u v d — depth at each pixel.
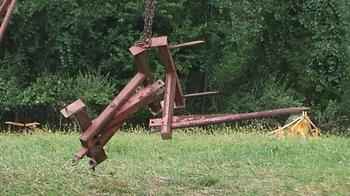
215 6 22.05
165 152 10.49
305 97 21.67
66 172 8.26
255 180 8.14
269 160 9.83
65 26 21.48
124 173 8.34
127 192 7.25
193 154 10.28
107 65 21.77
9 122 19.45
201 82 22.69
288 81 21.94
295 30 21.77
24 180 7.66
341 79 21.22
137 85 5.45
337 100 21.39
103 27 21.98
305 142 12.08
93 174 8.16
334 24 21.14
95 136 5.37
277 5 21.59
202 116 5.23
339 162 9.84
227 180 8.09
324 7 21.16
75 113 5.29
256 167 9.16
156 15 21.78
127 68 21.64
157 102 5.57
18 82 21.53
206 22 22.30
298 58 21.67
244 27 21.34
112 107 5.39
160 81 5.51
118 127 5.43
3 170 8.34
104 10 21.55
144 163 9.27
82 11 21.33
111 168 8.69
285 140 12.54
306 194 7.36
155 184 7.72
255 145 11.41
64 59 21.41
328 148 11.23
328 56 21.17
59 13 21.47
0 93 20.84
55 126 20.39
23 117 21.20
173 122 5.14
